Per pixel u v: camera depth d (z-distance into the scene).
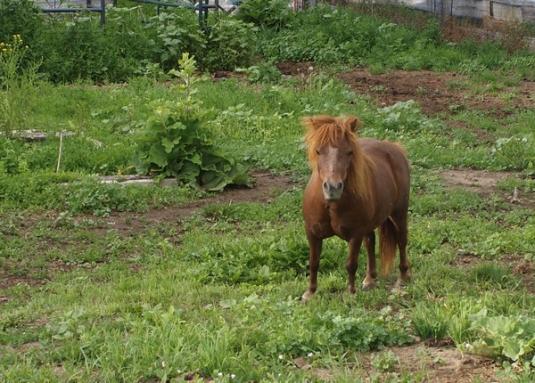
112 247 12.66
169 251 12.44
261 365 7.69
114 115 19.41
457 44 27.23
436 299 9.77
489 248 12.08
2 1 22.66
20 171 15.73
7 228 13.31
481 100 22.64
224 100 20.67
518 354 7.51
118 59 22.97
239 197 15.22
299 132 19.19
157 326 8.50
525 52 27.02
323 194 9.20
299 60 25.86
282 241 11.82
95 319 9.30
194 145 15.78
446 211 14.27
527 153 17.55
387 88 23.27
